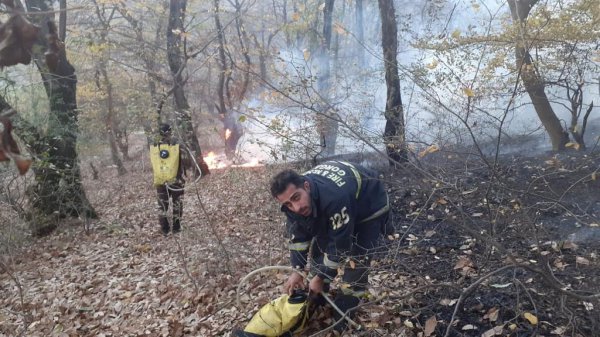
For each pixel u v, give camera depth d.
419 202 6.02
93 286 6.01
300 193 3.11
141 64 14.32
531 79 7.00
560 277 3.93
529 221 3.54
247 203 8.12
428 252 4.82
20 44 1.18
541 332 3.33
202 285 5.17
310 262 3.59
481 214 4.98
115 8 12.85
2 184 7.47
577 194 5.54
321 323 3.86
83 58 13.22
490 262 4.05
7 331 5.23
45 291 6.16
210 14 15.00
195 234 6.42
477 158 6.84
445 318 3.72
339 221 3.22
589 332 3.24
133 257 6.86
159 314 4.84
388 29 8.24
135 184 13.96
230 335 4.10
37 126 8.65
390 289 3.90
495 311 3.37
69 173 8.88
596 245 4.41
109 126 15.66
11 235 7.44
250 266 5.44
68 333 4.83
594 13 6.60
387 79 8.13
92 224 9.22
